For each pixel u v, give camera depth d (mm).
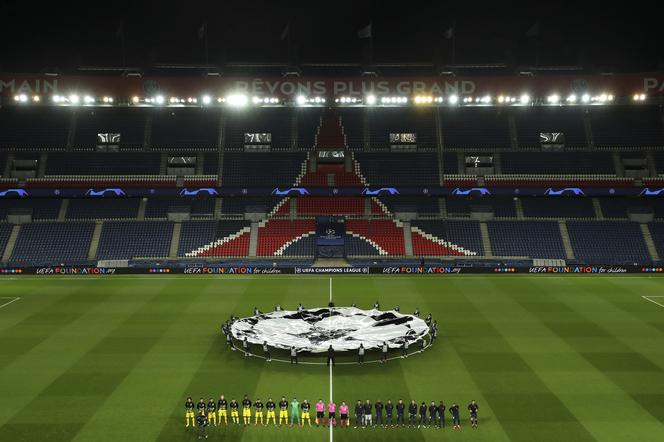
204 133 87062
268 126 88000
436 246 78500
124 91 64062
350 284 65375
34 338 44094
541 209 83438
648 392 33688
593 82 64188
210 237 79438
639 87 64062
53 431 29141
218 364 38625
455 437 28797
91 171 82688
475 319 49469
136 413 31234
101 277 69438
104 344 42656
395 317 46812
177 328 46875
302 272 72312
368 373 37094
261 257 77062
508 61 85875
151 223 81188
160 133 86812
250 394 33906
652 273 71375
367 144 86750
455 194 80312
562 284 64562
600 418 30516
